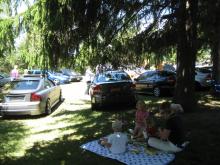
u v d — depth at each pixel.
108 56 13.27
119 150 7.94
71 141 9.55
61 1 10.04
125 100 14.32
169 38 13.22
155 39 13.23
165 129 8.18
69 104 16.95
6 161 8.00
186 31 12.12
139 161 7.50
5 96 13.23
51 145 9.22
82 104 16.86
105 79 14.96
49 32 10.92
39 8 10.45
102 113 13.86
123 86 14.30
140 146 8.46
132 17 12.06
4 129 11.42
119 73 15.24
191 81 12.73
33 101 13.18
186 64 12.62
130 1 11.41
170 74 18.91
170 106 8.30
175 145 8.16
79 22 10.81
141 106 9.12
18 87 13.52
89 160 7.75
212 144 8.73
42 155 8.34
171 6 11.96
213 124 10.92
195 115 12.32
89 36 11.59
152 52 13.72
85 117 13.17
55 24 10.53
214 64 17.98
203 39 10.59
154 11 12.28
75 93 22.38
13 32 11.13
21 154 8.52
